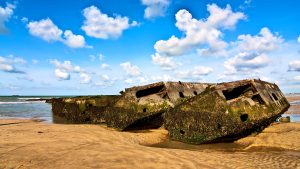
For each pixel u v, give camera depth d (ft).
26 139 33.19
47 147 28.25
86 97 65.87
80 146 29.09
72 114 68.23
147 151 27.94
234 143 36.96
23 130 43.06
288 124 49.60
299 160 27.55
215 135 35.94
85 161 23.26
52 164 22.30
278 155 29.91
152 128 47.73
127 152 26.81
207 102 37.11
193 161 25.39
